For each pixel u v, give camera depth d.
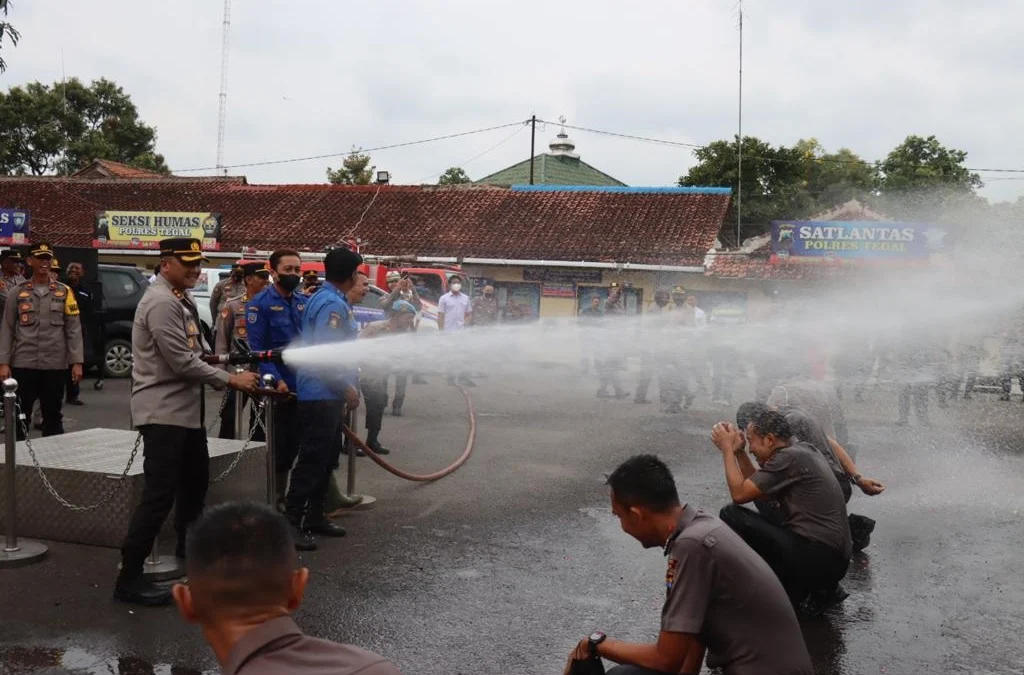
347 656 1.93
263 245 28.11
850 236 24.02
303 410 5.99
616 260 25.47
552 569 5.76
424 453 9.52
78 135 46.62
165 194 32.22
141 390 4.91
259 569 1.92
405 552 6.02
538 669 4.27
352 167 40.44
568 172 42.88
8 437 5.54
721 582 3.02
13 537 5.57
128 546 4.83
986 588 5.64
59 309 8.34
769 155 32.88
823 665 4.45
